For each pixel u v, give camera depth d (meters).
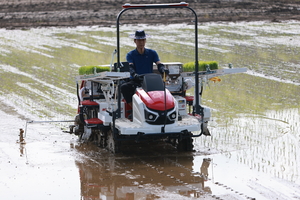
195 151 13.34
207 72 13.89
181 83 14.88
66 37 42.19
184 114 14.16
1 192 10.16
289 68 27.25
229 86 23.06
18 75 27.16
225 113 17.92
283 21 45.12
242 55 31.52
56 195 9.96
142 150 13.64
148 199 9.55
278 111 18.16
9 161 12.51
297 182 10.51
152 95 12.49
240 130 15.50
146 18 48.75
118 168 11.84
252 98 20.55
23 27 47.72
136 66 13.80
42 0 57.38
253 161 12.19
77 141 14.82
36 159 12.73
